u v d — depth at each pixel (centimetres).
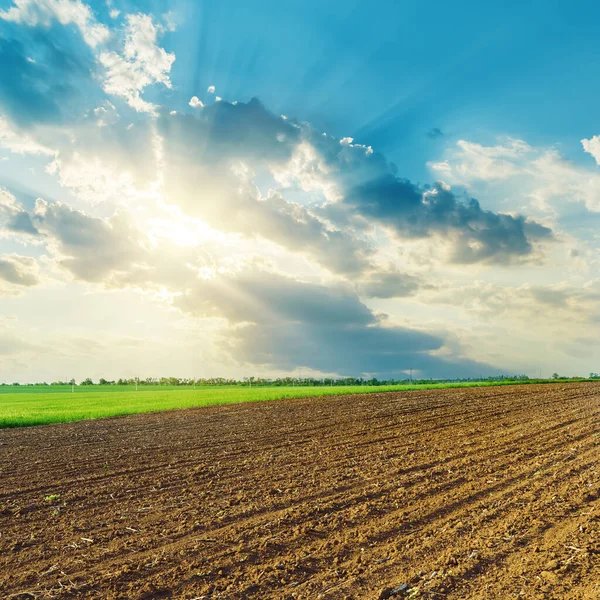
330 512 766
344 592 503
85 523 755
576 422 1733
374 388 4541
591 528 642
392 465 1102
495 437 1464
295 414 2336
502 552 581
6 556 629
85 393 6756
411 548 610
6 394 6762
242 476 1042
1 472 1186
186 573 560
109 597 508
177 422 2195
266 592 509
